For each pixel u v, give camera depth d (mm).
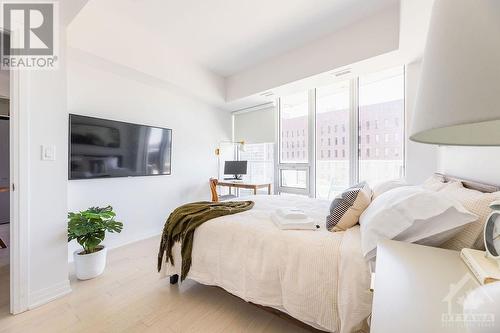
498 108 307
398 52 2303
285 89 3355
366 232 1114
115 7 2281
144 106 3100
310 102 3719
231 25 2572
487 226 796
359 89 3260
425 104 407
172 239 1803
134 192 3010
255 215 1785
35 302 1588
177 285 1887
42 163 1629
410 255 849
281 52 3143
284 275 1238
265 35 2754
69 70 2373
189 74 3293
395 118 2965
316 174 3707
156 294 1760
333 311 1091
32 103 1574
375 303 552
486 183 1282
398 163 2938
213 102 4027
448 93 363
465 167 1541
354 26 2521
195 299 1698
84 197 2514
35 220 1595
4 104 3625
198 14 2387
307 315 1154
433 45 420
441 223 980
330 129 3537
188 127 3768
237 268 1425
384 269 735
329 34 2723
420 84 445
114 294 1758
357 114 3248
